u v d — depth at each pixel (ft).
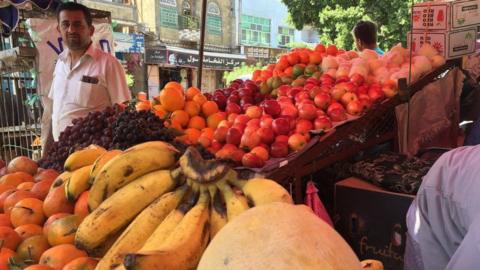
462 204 3.94
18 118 17.16
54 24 15.76
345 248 2.37
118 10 45.11
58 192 4.48
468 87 11.62
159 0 49.80
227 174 3.59
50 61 15.85
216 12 56.95
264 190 3.39
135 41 40.34
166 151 4.00
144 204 3.67
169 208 3.57
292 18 35.12
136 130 5.75
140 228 3.43
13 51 15.39
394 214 6.89
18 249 4.04
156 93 45.55
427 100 10.32
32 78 17.38
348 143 8.46
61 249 3.77
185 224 3.26
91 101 10.87
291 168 7.10
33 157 16.62
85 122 6.87
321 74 10.97
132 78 40.24
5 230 4.07
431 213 4.36
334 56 12.05
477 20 11.14
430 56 10.84
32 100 16.08
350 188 7.36
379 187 7.27
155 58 43.62
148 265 2.70
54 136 11.69
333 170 8.43
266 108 8.38
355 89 9.16
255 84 10.51
